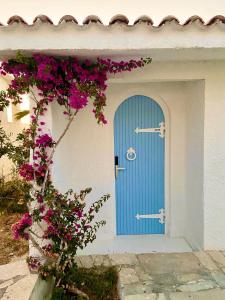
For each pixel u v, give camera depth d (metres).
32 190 3.48
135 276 3.76
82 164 4.92
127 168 5.19
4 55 3.28
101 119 3.53
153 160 5.19
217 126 4.22
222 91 4.16
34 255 3.70
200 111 4.32
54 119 3.79
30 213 3.48
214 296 3.33
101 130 4.90
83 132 4.86
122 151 5.14
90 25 3.00
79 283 3.63
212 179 4.30
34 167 3.47
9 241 4.77
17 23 2.94
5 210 6.20
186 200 5.11
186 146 5.00
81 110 4.80
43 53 3.24
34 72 3.31
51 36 3.04
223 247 4.43
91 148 4.91
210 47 3.13
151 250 4.77
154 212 5.32
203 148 4.25
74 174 4.89
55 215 3.36
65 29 3.02
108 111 4.93
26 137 3.46
